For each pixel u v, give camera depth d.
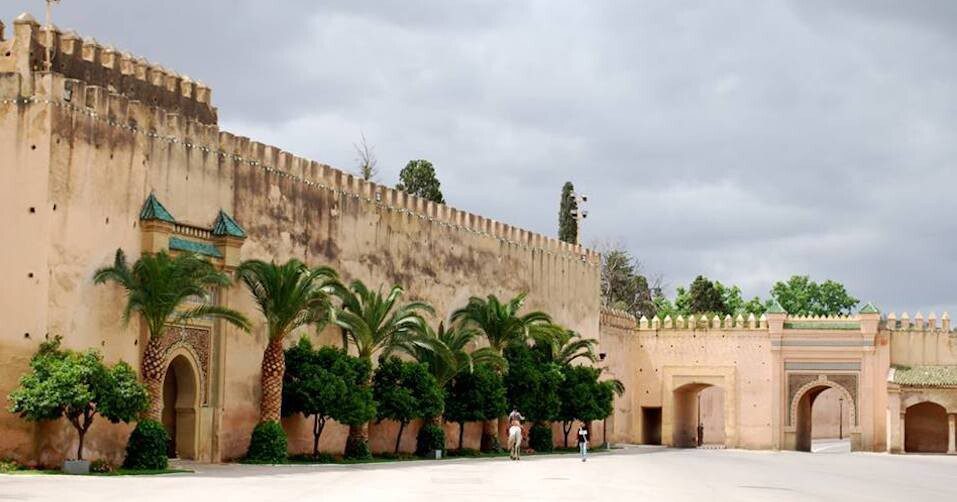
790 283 116.38
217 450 38.75
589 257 70.69
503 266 60.47
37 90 33.16
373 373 46.56
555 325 57.16
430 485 30.84
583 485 32.59
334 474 34.88
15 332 32.56
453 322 55.34
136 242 35.78
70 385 31.00
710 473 41.78
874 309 72.88
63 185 33.19
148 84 38.28
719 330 75.56
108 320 34.53
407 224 52.03
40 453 32.06
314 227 45.41
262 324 41.47
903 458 63.41
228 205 40.34
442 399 47.78
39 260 32.59
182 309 36.97
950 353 72.06
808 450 78.06
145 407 32.91
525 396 55.72
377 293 49.56
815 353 73.75
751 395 74.62
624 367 75.56
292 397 41.56
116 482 28.66
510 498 27.16
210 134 39.56
